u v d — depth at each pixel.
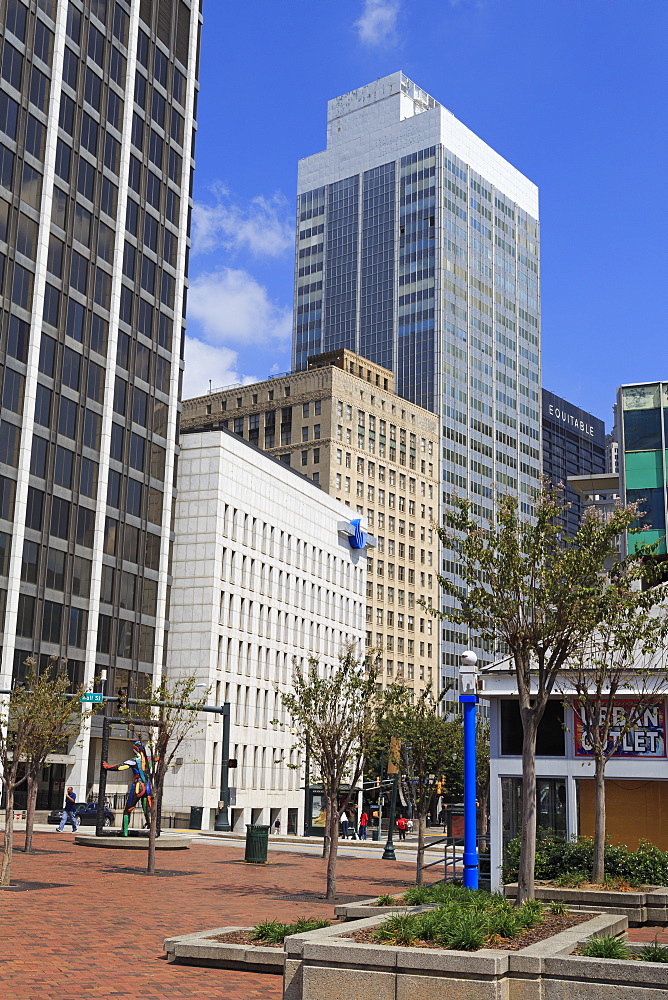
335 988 11.26
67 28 70.69
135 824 67.88
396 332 162.12
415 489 142.62
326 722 27.22
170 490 77.50
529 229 184.88
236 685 78.06
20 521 63.22
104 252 73.44
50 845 39.16
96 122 73.25
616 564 20.12
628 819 24.45
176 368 79.94
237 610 78.81
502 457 165.88
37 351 65.69
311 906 22.91
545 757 25.27
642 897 19.03
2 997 12.04
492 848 25.23
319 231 177.50
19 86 66.31
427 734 39.72
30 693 34.41
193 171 85.81
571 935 12.65
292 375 133.25
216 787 73.88
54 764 63.84
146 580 74.56
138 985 13.08
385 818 103.12
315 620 92.00
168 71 82.31
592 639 21.56
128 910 21.00
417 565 139.88
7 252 64.25
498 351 170.38
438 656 140.38
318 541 94.06
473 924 12.35
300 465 129.50
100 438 71.38
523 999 10.93
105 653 69.69
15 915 19.19
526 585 18.95
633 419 54.25
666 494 52.59
